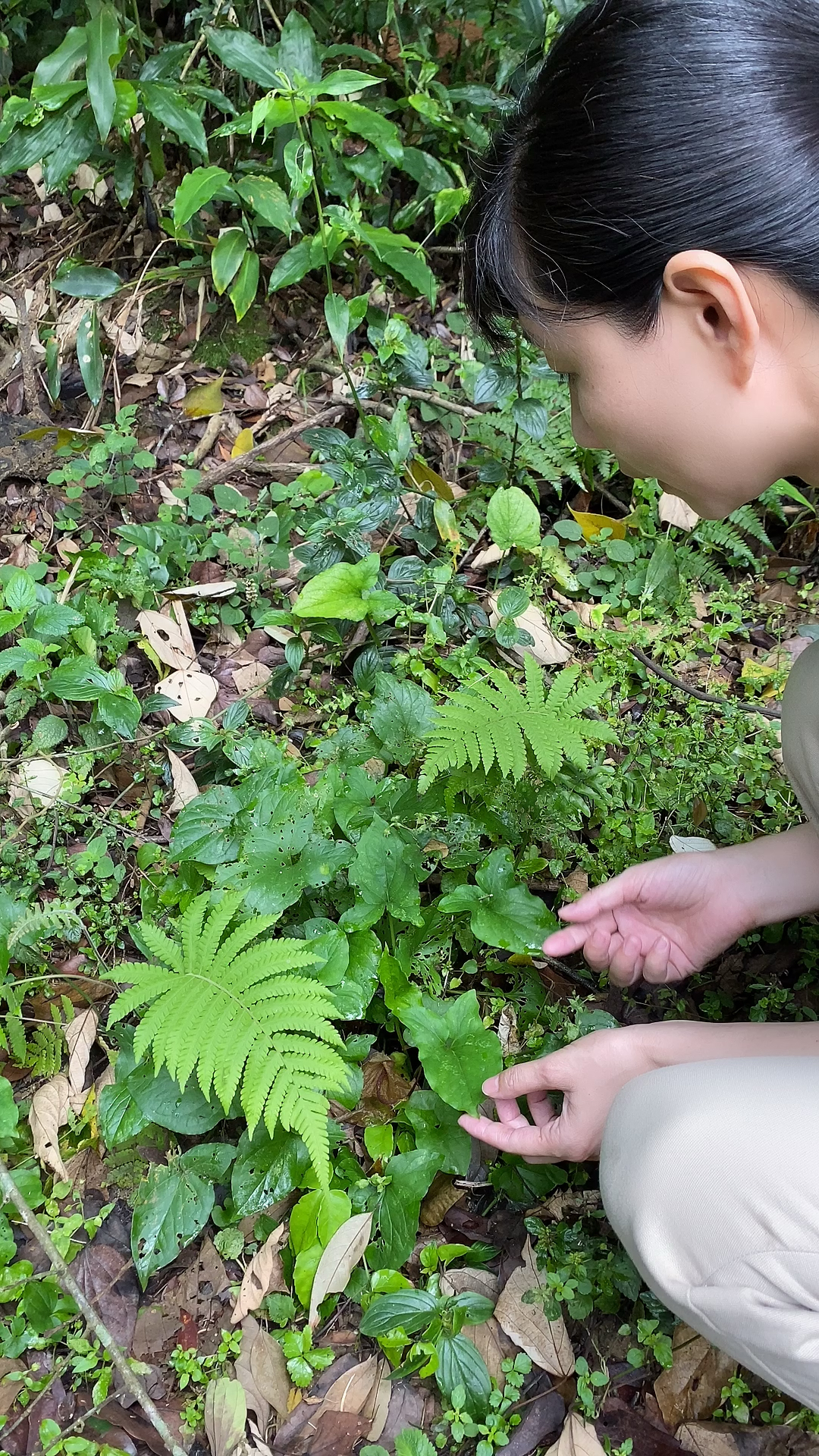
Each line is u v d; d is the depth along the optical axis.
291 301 3.00
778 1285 1.03
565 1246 1.51
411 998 1.61
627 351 1.08
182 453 2.74
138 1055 1.31
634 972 1.74
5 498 2.60
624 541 2.52
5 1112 1.53
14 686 2.19
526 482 2.59
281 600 2.39
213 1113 1.54
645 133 0.93
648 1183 1.12
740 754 2.13
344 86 2.25
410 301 3.02
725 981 1.86
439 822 1.86
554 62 1.05
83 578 2.36
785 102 0.92
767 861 1.65
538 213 1.04
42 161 3.04
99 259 3.05
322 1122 1.24
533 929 1.67
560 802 1.85
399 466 2.36
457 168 2.77
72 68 2.53
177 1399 1.42
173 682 2.22
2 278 3.08
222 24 2.72
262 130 2.89
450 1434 1.40
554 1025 1.73
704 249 0.95
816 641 1.45
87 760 2.10
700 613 2.49
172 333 2.93
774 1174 1.02
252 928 1.43
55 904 1.76
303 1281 1.43
